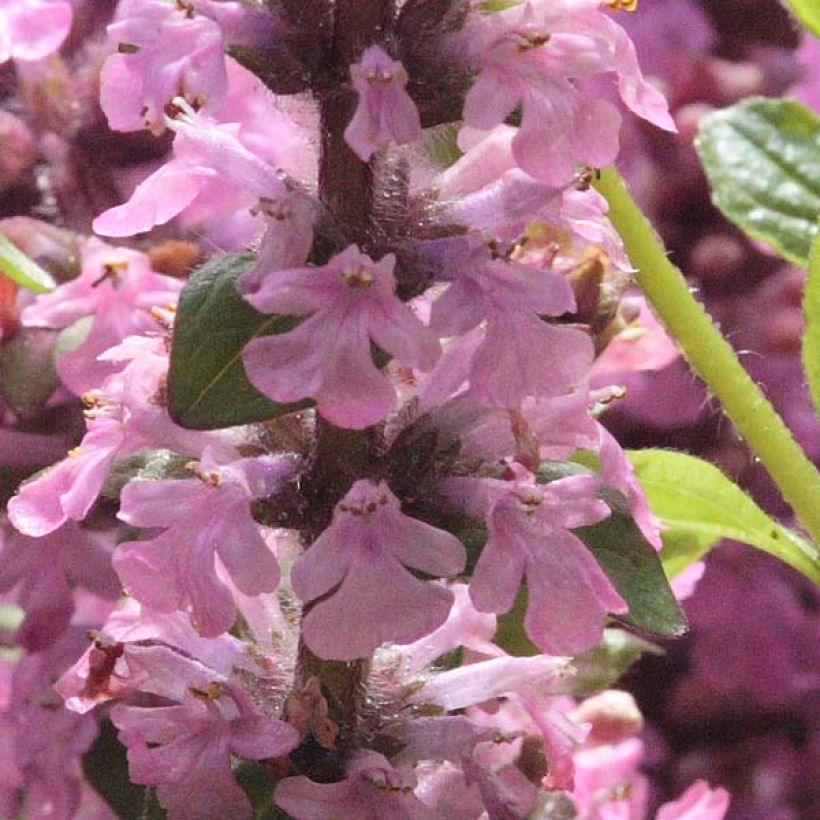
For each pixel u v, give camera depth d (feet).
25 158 1.10
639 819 1.11
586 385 0.94
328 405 0.87
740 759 1.22
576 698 1.12
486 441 0.93
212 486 0.91
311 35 0.90
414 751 0.95
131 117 0.91
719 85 1.26
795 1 1.07
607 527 0.94
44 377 1.06
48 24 1.05
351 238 0.91
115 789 1.05
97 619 1.09
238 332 0.89
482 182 0.94
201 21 0.90
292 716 0.92
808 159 1.14
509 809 0.95
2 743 1.08
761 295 1.23
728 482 1.06
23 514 0.95
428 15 0.90
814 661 1.23
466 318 0.89
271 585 0.90
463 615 0.97
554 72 0.89
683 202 1.23
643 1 1.30
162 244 1.07
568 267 1.02
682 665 1.24
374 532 0.89
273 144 1.05
